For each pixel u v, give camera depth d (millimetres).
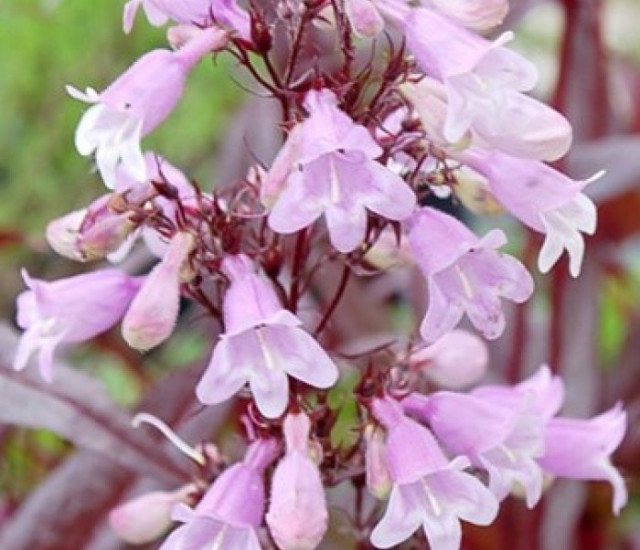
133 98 349
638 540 630
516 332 570
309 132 342
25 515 478
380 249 376
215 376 347
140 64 353
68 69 806
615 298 717
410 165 370
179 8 355
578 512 549
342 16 350
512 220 704
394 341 393
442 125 349
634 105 716
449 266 356
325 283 502
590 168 553
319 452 361
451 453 381
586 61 580
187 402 500
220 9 357
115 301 379
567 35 578
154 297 356
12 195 842
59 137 812
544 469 402
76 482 478
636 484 634
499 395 383
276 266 373
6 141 845
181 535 357
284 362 348
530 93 633
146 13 364
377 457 363
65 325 379
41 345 379
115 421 439
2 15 788
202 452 404
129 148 348
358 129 341
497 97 341
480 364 402
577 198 358
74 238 369
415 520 354
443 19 349
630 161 550
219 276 362
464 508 355
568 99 581
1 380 437
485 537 551
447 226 356
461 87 342
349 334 575
